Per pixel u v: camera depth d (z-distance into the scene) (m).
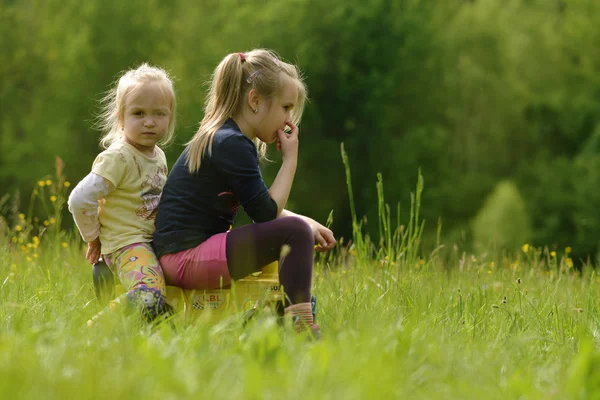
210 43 40.69
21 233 9.82
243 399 2.98
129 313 4.79
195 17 41.94
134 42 40.28
